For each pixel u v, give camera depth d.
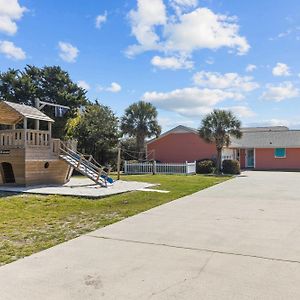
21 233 7.07
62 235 6.89
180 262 5.20
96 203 11.02
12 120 17.75
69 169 18.20
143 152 33.75
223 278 4.54
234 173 28.12
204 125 28.78
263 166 36.09
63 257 5.46
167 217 8.74
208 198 12.32
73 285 4.34
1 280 4.51
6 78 32.38
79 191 13.62
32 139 15.80
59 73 34.28
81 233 7.07
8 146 15.57
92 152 31.50
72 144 18.38
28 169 15.52
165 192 13.81
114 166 31.86
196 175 25.47
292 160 35.12
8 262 5.22
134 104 33.78
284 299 3.90
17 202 11.12
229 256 5.48
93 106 34.91
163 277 4.59
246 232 7.10
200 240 6.47
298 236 6.76
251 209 9.96
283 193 13.91
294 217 8.72
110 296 4.01
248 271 4.80
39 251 5.79
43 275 4.68
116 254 5.61
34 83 33.50
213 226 7.67
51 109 31.48
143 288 4.23
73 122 32.62
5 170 16.20
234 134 28.61
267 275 4.64
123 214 9.17
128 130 33.22
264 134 38.97
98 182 15.84
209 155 32.72
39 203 10.98
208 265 5.05
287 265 5.04
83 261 5.26
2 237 6.74
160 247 6.02
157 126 33.69
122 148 32.78
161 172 27.95
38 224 7.96
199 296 3.98
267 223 7.99
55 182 17.14
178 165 27.44
